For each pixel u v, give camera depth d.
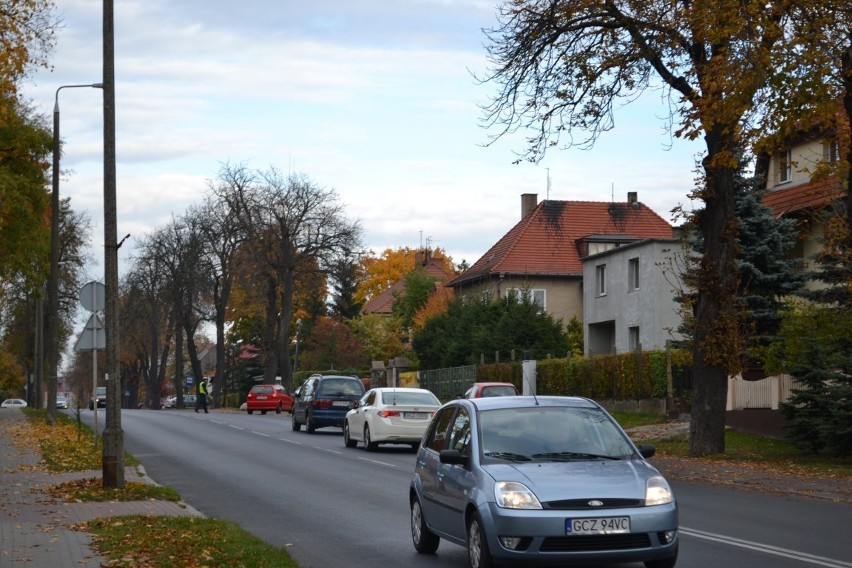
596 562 10.29
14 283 48.47
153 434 38.62
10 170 36.47
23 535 13.67
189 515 15.46
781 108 20.98
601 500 10.28
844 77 21.81
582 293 73.25
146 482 20.30
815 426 26.22
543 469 10.81
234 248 80.25
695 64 24.92
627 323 58.41
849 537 13.78
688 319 38.75
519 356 57.91
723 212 27.50
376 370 70.25
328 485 20.95
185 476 23.00
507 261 73.19
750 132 21.47
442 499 11.88
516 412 11.87
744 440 30.92
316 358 94.50
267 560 11.49
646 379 39.81
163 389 148.12
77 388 150.38
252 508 17.33
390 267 111.00
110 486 18.78
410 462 26.75
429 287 88.75
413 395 31.17
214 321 92.81
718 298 27.53
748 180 38.72
